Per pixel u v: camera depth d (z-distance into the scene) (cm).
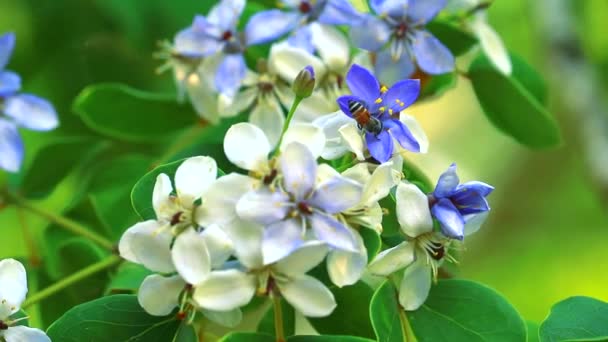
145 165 56
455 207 47
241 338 46
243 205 46
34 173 55
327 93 52
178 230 46
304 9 52
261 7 55
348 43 53
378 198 47
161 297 46
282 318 48
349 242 46
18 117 53
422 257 47
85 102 55
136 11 62
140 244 46
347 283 46
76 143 56
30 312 54
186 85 54
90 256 53
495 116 55
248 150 47
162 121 56
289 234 46
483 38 54
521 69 57
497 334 47
